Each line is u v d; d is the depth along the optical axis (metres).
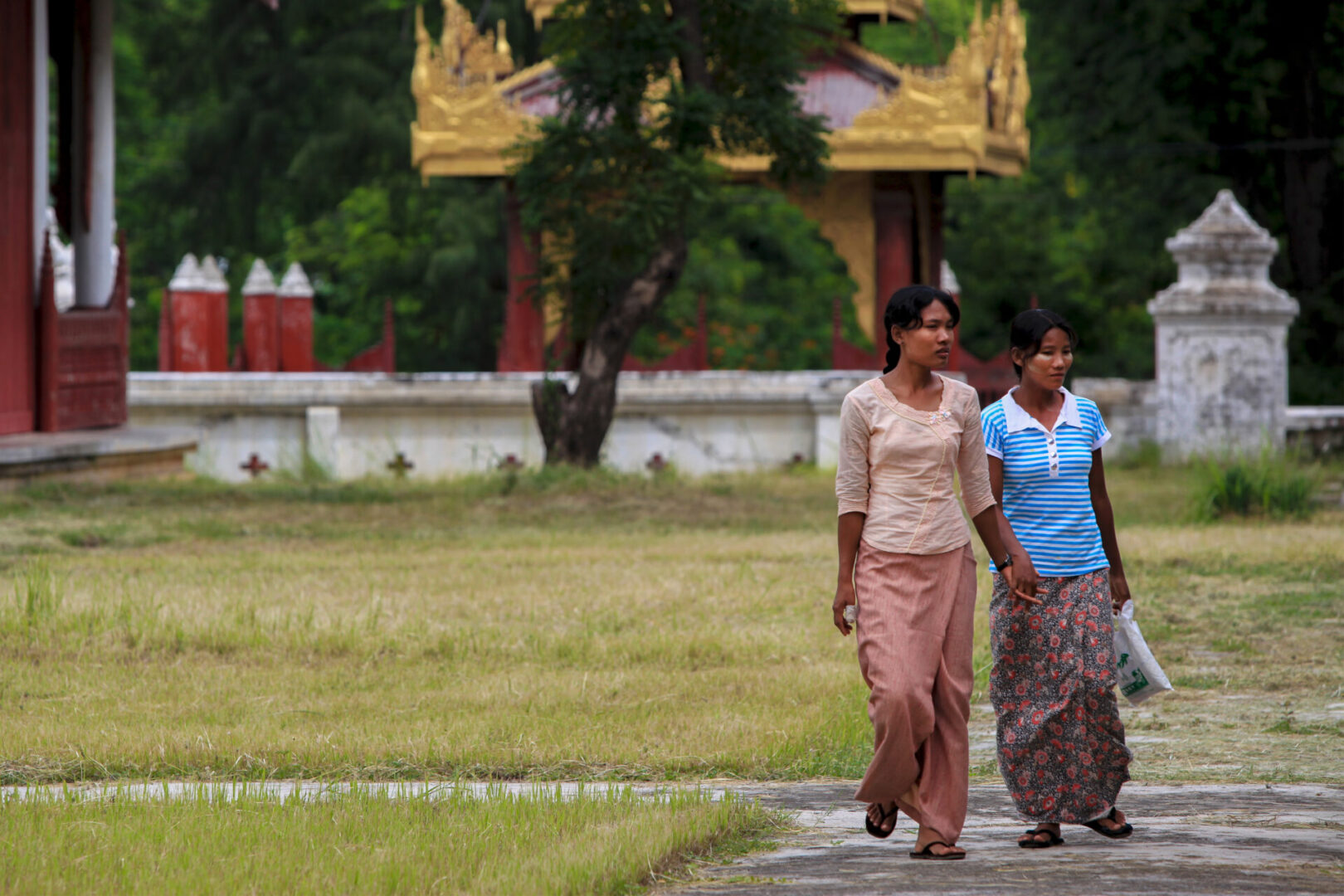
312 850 18.05
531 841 18.52
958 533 19.64
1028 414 21.06
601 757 25.89
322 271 168.88
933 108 96.94
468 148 98.75
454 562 51.03
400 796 21.64
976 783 25.39
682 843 18.81
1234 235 96.38
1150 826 21.05
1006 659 20.70
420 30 99.12
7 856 17.73
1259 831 20.38
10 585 43.22
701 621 39.94
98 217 83.88
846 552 19.86
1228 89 123.62
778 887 16.91
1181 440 96.88
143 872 17.06
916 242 110.44
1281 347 96.31
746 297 160.00
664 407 97.56
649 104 75.19
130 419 93.69
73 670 33.50
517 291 100.94
